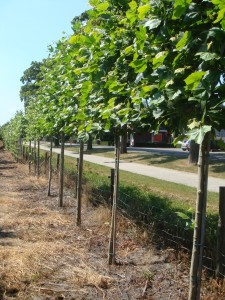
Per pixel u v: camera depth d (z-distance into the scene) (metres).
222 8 1.95
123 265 5.57
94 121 4.46
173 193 11.84
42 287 4.85
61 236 7.06
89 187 10.13
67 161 23.23
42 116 10.16
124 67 3.63
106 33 3.88
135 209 7.27
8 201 10.53
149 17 2.63
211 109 2.29
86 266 5.54
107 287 4.88
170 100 2.62
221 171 18.70
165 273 5.20
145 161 25.52
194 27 2.39
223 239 4.66
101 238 6.88
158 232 6.36
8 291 4.71
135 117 3.18
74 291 4.77
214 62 2.23
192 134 2.35
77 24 4.89
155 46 2.69
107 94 3.97
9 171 19.33
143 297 4.56
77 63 5.38
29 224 7.96
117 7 3.85
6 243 6.62
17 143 28.62
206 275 4.88
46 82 8.96
